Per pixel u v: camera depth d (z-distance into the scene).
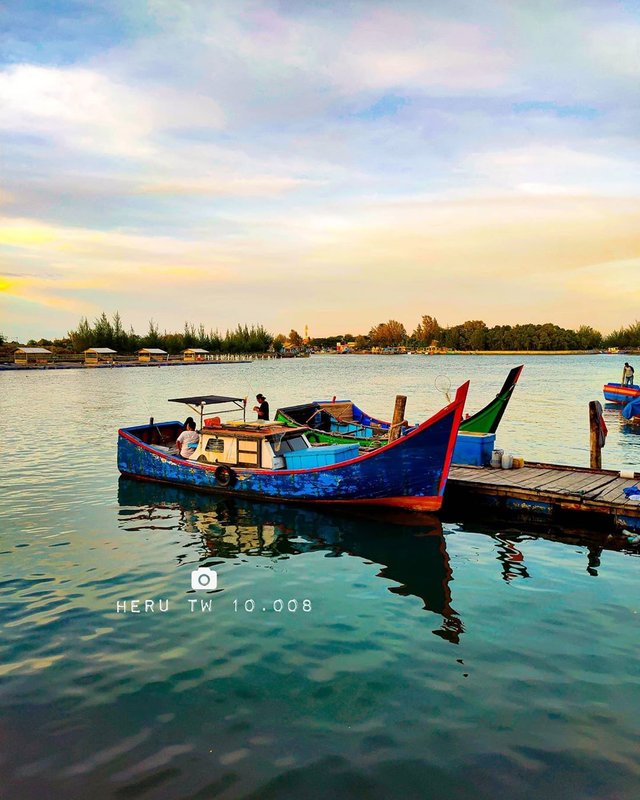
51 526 14.49
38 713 7.11
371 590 10.88
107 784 5.96
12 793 5.84
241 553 12.84
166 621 9.49
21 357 107.62
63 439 28.12
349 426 23.80
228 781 6.02
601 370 97.81
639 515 14.09
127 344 145.75
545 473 17.70
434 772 6.15
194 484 18.05
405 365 129.75
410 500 15.77
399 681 7.82
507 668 8.16
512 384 21.11
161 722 6.95
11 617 9.57
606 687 7.70
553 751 6.48
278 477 16.66
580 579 11.45
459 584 11.18
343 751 6.47
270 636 9.04
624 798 5.82
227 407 43.00
